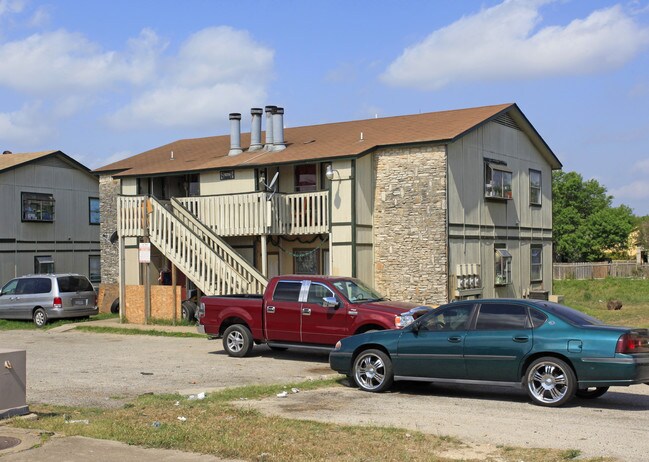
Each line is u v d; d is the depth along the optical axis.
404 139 24.03
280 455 7.28
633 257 82.81
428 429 8.62
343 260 23.27
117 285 28.56
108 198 30.75
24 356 9.16
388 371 11.41
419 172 23.52
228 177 26.27
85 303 24.84
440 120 26.34
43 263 35.81
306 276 15.70
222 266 21.95
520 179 29.06
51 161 36.62
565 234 75.38
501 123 27.48
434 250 23.19
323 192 23.80
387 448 7.58
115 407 10.15
